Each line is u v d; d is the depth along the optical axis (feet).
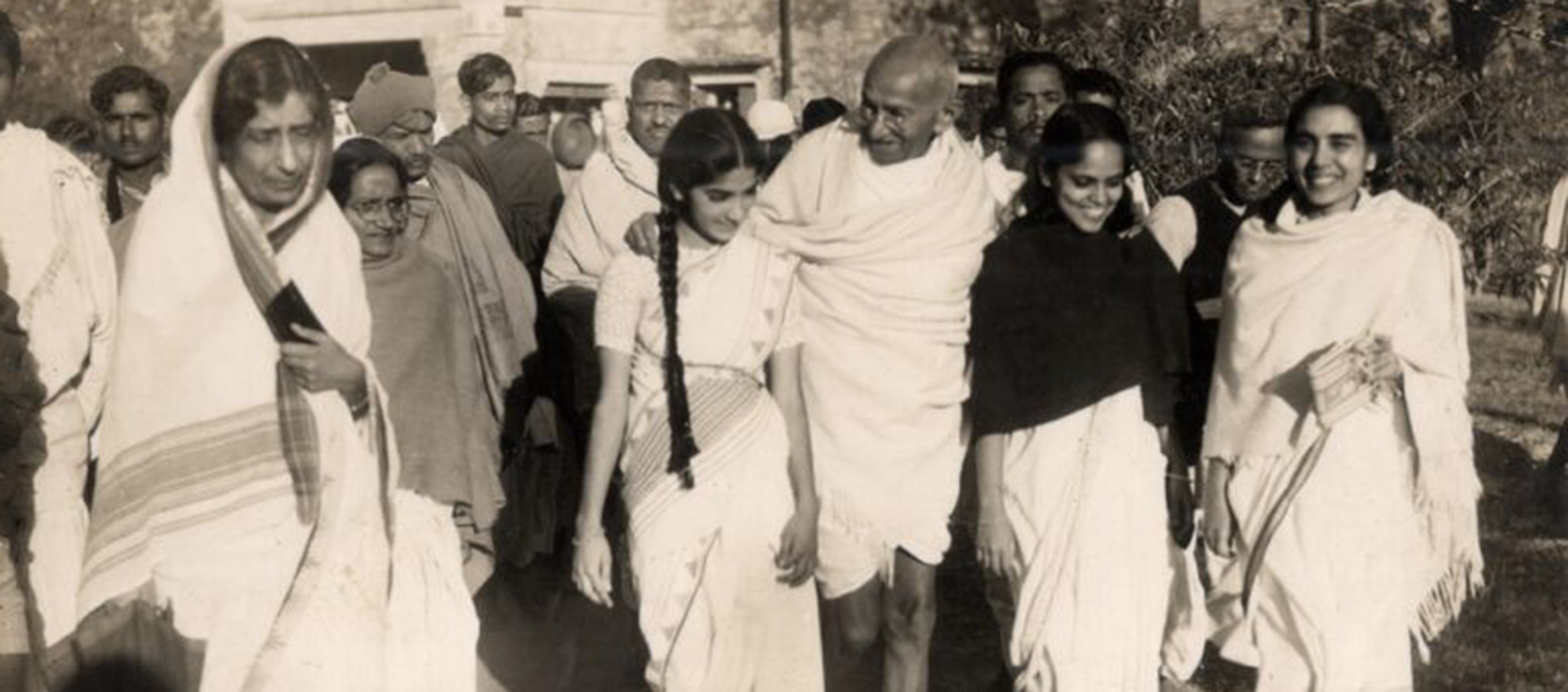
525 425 18.04
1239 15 32.94
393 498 13.89
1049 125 15.44
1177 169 28.37
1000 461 15.56
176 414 13.02
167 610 13.10
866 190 15.72
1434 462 15.38
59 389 14.93
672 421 14.03
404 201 15.26
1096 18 30.55
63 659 13.69
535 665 17.97
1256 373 15.58
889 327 15.58
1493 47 37.14
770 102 19.57
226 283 12.96
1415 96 34.22
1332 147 15.30
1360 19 36.47
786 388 14.60
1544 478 25.80
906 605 15.90
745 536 14.14
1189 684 18.70
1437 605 15.85
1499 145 34.55
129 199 18.08
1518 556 22.22
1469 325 34.94
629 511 14.21
